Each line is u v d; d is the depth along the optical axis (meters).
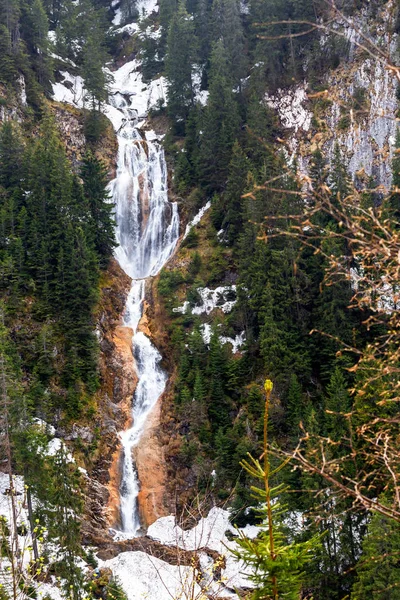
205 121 66.31
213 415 46.28
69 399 46.69
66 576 28.36
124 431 49.31
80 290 50.28
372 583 24.16
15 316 49.06
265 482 7.47
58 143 66.06
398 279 5.41
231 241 59.34
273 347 44.50
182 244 62.81
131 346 55.50
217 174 65.56
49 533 29.88
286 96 70.94
